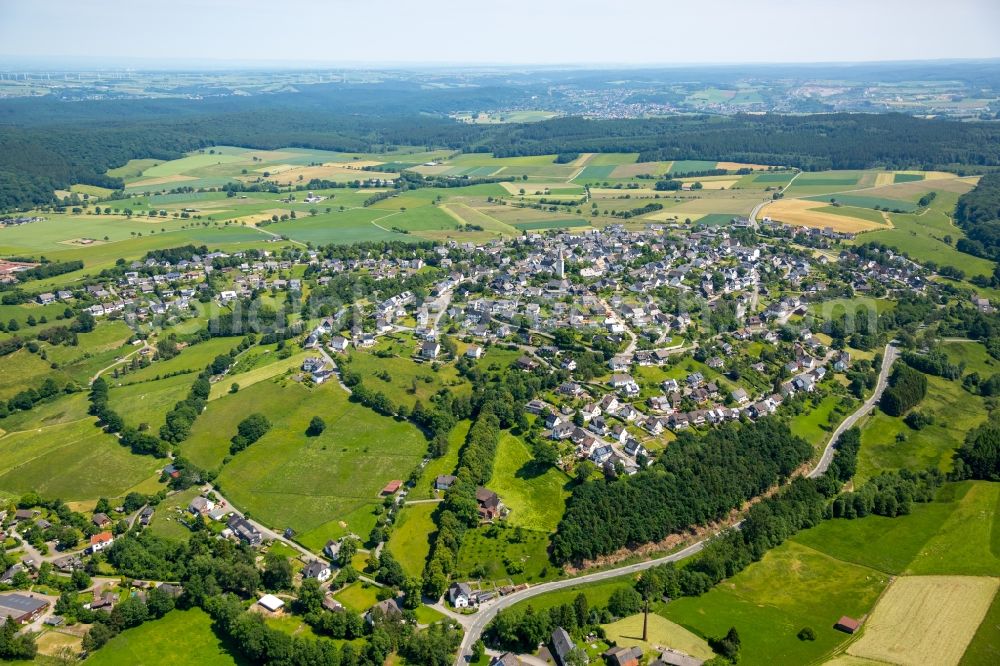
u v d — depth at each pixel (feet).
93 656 553.23
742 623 585.22
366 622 581.94
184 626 586.45
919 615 589.32
